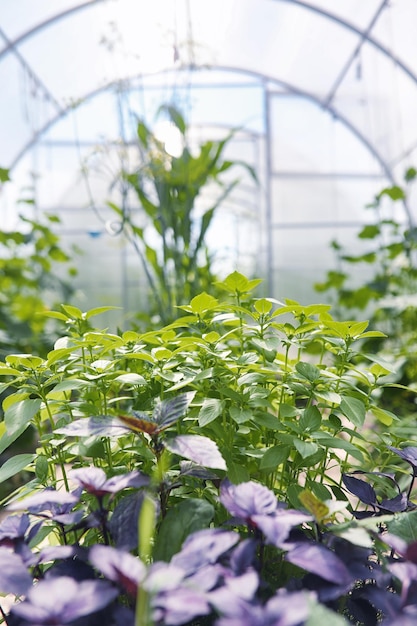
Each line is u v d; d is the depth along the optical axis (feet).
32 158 19.80
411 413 7.41
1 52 16.34
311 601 1.50
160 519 2.36
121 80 8.36
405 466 4.01
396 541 1.87
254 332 3.08
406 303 10.68
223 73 19.67
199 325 3.60
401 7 14.12
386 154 19.36
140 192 8.54
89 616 1.82
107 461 3.04
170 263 8.07
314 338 3.15
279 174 20.42
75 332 3.45
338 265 20.12
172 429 2.90
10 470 2.58
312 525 2.45
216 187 15.67
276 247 20.30
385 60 16.60
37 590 1.51
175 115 8.12
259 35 17.67
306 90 19.74
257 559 2.02
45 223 20.03
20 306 12.12
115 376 3.05
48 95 18.39
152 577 1.47
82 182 20.44
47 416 3.22
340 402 2.57
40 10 15.30
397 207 18.65
